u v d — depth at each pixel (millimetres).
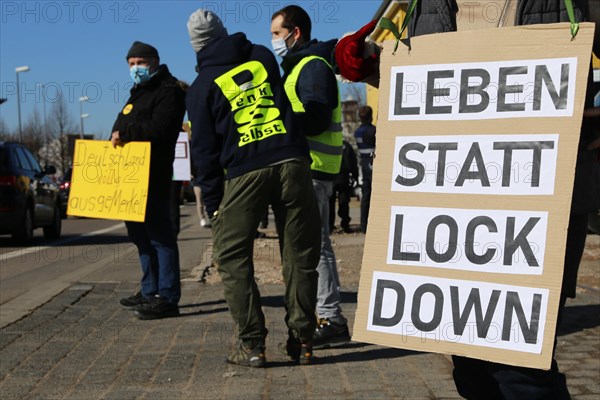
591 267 8531
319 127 5039
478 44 2488
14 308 7055
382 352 5148
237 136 4613
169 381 4535
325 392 4281
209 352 5211
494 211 2438
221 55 4668
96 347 5422
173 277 6453
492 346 2414
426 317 2498
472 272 2451
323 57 5121
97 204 6387
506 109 2441
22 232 14617
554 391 2609
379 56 2824
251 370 4758
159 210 6406
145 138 6312
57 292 7941
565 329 5711
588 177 2607
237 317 4793
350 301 7066
